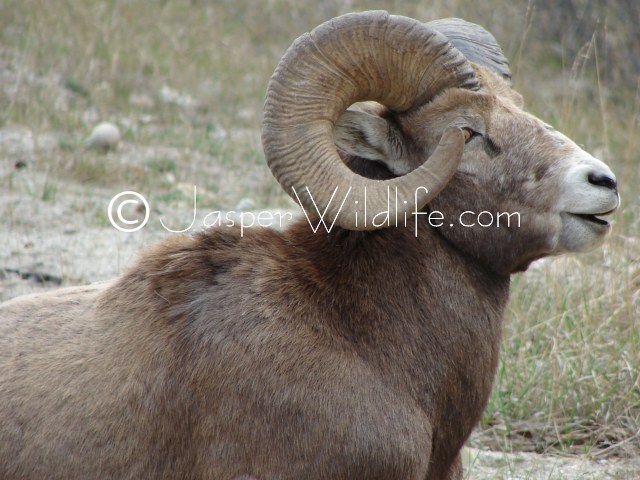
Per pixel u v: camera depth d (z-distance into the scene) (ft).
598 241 51.08
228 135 146.92
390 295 51.13
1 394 51.11
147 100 158.81
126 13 185.68
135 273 52.37
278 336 48.93
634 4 179.01
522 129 51.88
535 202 51.06
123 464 49.29
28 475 49.85
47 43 163.73
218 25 199.72
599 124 144.25
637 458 71.20
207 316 49.70
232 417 48.19
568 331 83.51
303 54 48.78
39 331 52.80
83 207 108.27
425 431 50.19
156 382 49.19
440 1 186.91
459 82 51.47
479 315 52.65
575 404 76.33
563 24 184.55
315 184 48.96
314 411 47.80
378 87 50.78
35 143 127.34
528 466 69.72
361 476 48.16
